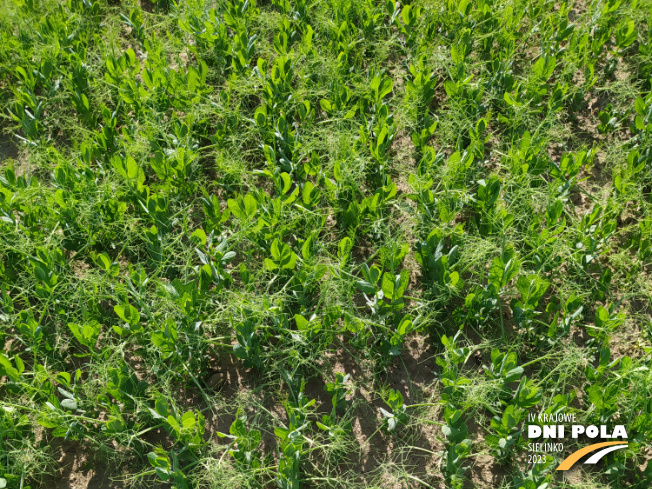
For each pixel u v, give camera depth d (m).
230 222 3.92
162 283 3.34
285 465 2.68
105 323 3.46
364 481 2.96
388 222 3.83
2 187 3.55
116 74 4.35
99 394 2.89
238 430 2.75
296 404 3.15
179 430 2.73
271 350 3.30
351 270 3.32
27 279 3.45
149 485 2.96
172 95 4.34
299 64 4.65
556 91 4.23
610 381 2.99
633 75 4.68
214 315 3.33
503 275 3.15
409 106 4.11
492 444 2.87
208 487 2.87
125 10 5.27
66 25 4.80
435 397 3.23
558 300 3.51
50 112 4.57
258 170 3.89
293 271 3.34
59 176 3.60
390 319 3.31
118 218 3.64
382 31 4.95
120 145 4.10
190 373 3.07
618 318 3.12
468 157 3.67
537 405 3.14
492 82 4.45
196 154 3.92
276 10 5.18
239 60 4.46
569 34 4.58
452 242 3.52
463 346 3.41
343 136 3.80
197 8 4.73
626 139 4.31
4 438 2.88
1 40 4.76
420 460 3.03
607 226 3.53
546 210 3.55
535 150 3.80
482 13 4.71
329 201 3.86
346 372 3.32
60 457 3.05
